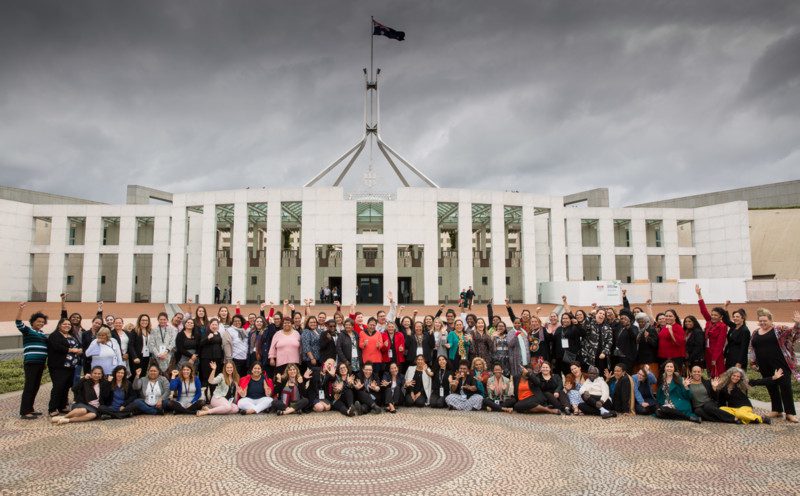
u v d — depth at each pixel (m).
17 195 55.69
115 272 53.94
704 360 10.39
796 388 12.25
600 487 5.98
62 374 9.54
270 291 43.91
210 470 6.59
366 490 5.92
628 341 10.72
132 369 10.63
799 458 7.02
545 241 52.78
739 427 8.79
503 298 45.62
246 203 45.25
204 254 45.72
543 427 8.96
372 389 10.38
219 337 10.63
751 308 35.41
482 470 6.62
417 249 51.59
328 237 44.44
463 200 45.84
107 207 50.34
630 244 52.81
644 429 8.75
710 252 52.03
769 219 58.69
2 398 11.23
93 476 6.33
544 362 10.41
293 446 7.73
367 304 46.03
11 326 25.73
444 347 11.39
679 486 5.99
